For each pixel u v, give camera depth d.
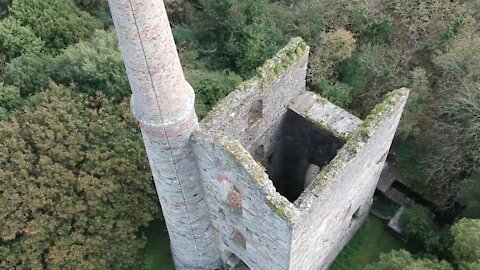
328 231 20.66
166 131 16.08
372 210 26.20
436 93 26.83
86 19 31.56
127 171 24.02
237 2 30.28
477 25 27.83
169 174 18.08
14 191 22.45
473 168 24.27
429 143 26.33
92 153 23.73
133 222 24.30
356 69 28.11
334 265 24.72
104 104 25.27
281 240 17.39
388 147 21.53
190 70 28.41
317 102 20.98
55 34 30.75
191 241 22.12
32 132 23.58
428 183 26.34
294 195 26.02
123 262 23.95
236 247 21.38
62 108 24.36
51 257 22.31
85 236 23.14
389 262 21.56
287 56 18.88
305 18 29.83
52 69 27.83
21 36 29.70
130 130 24.92
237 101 18.25
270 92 19.08
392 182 26.83
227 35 31.12
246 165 15.73
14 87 26.92
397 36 28.72
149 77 14.19
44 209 22.94
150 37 13.13
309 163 23.25
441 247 23.23
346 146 17.81
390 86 27.34
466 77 25.25
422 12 28.03
